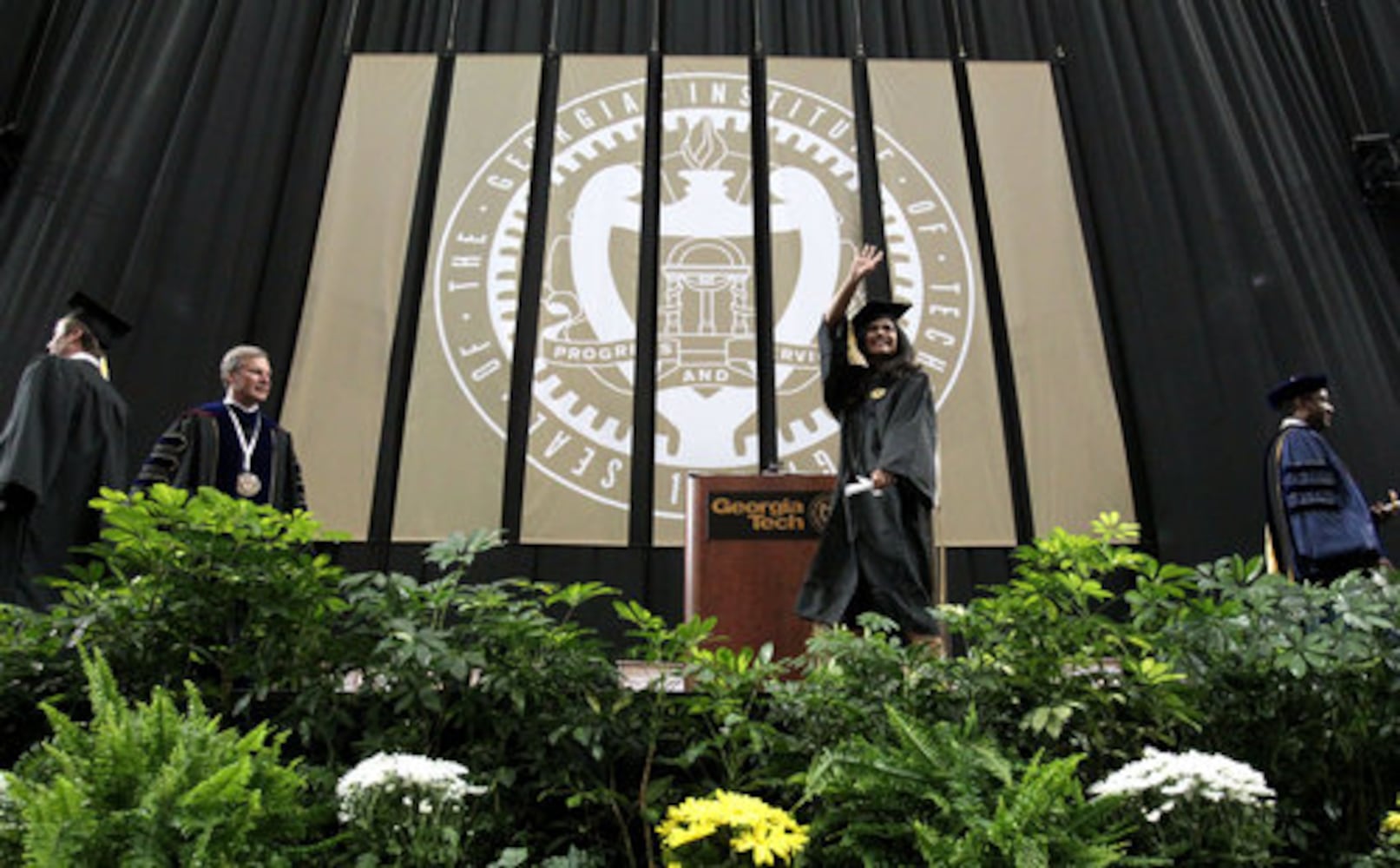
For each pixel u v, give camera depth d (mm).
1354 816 2105
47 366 3650
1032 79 7633
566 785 2051
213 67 7445
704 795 2088
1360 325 6719
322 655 2086
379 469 6621
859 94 7660
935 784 1696
